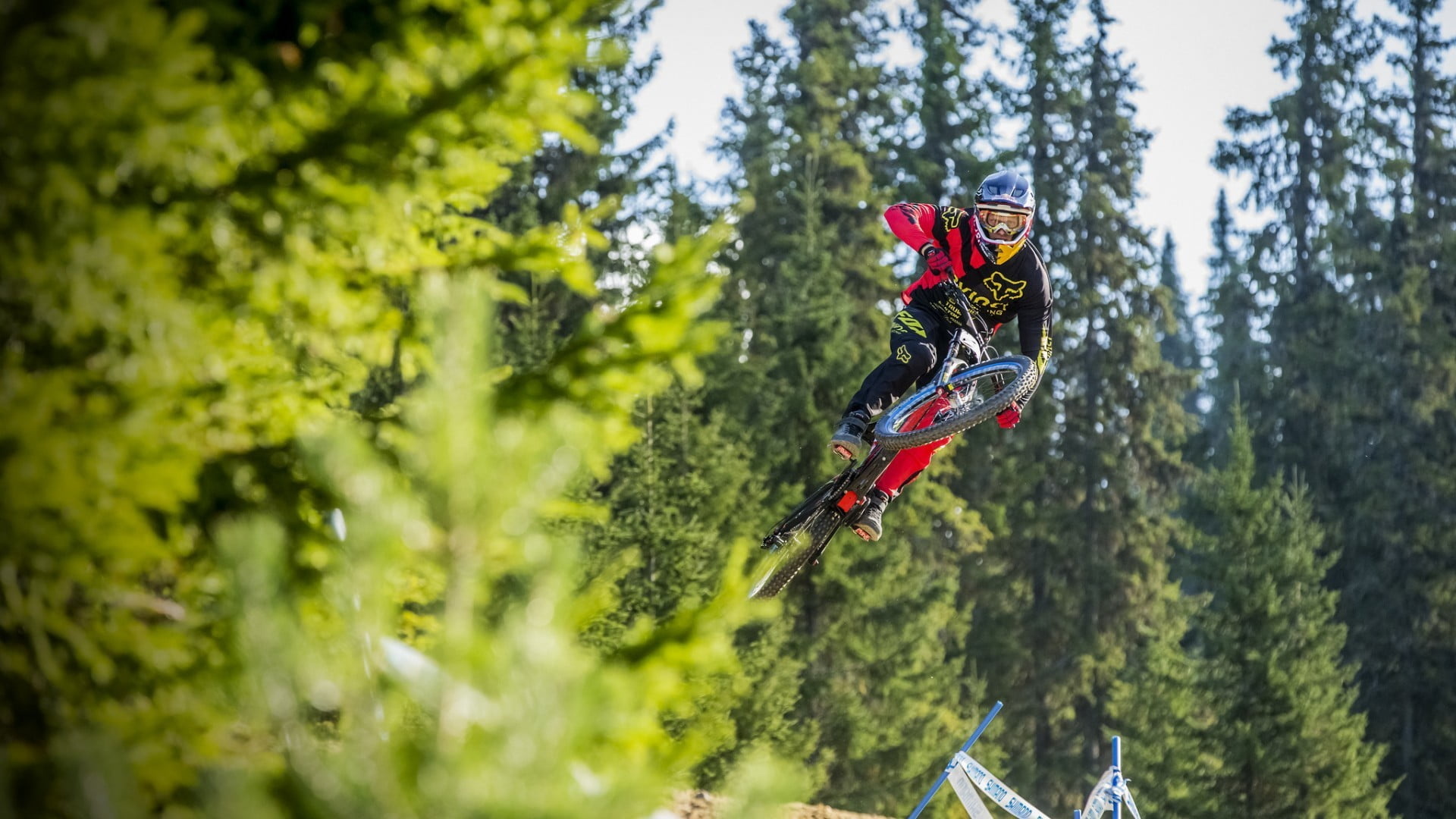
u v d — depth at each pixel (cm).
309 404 711
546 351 3669
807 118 6838
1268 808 4428
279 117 671
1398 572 6356
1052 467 6550
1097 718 6275
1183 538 6556
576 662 402
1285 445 7081
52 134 557
